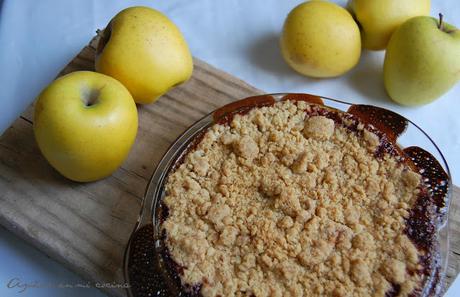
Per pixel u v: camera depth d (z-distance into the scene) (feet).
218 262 1.18
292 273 1.14
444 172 1.32
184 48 1.48
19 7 1.82
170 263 1.18
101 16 1.81
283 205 1.22
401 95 1.54
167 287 1.17
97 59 1.45
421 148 1.37
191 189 1.26
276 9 1.79
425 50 1.41
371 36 1.58
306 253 1.17
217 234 1.20
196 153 1.31
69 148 1.27
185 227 1.22
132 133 1.36
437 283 1.17
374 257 1.17
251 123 1.35
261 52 1.71
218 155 1.31
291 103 1.38
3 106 1.66
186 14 1.79
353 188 1.25
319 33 1.48
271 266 1.15
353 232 1.20
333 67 1.54
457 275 1.28
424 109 1.59
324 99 1.44
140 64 1.40
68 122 1.24
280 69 1.67
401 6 1.52
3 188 1.43
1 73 1.71
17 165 1.46
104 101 1.29
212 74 1.61
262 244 1.18
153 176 1.32
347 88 1.62
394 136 1.39
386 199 1.24
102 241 1.36
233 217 1.22
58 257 1.36
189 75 1.52
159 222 1.24
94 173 1.37
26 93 1.68
